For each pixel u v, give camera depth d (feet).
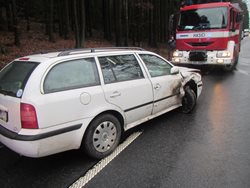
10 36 53.36
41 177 12.92
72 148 13.69
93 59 15.03
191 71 22.56
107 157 14.67
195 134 17.48
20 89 12.87
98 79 14.80
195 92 22.94
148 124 19.40
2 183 12.46
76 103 13.46
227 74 40.63
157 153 14.98
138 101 16.75
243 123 19.29
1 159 14.75
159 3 83.20
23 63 14.32
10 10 58.80
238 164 13.58
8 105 13.25
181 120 20.08
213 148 15.42
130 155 14.82
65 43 55.83
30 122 12.39
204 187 11.80
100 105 14.47
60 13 63.93
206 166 13.48
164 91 18.89
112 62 15.90
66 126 13.17
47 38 58.34
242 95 27.35
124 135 17.49
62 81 13.50
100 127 14.49
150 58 18.71
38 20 80.48
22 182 12.54
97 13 97.09
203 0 42.73
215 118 20.43
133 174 12.94
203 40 39.42
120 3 64.44
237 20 44.32
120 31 65.26
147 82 17.46
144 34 93.81
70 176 12.92
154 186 11.96
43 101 12.54
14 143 12.67
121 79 16.02
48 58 13.80
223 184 11.97
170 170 13.20
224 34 38.27
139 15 78.23
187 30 40.65
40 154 12.59
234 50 41.57
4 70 15.29
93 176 12.85
